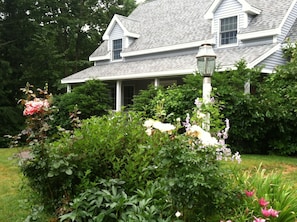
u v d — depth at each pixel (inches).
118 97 692.1
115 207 117.6
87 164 141.1
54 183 137.9
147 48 709.9
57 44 1075.9
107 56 801.6
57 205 134.4
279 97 413.1
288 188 145.4
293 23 577.3
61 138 151.3
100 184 138.6
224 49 592.4
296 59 465.1
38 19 910.4
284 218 123.6
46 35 912.3
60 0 1030.4
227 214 118.0
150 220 108.3
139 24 813.2
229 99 399.5
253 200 125.0
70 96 614.2
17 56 826.8
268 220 117.2
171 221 111.3
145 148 139.8
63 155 135.9
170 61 639.1
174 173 109.6
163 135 135.3
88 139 144.6
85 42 1132.5
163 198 119.2
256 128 408.8
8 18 817.5
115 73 685.9
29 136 135.5
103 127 150.9
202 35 640.4
